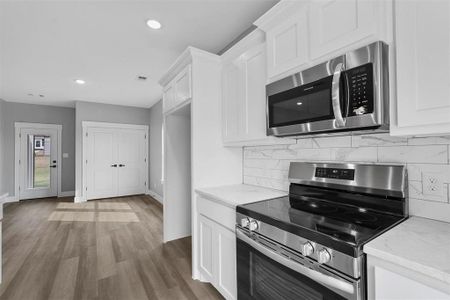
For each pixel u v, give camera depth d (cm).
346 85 113
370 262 84
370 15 105
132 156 622
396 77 99
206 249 198
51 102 570
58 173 614
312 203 156
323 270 96
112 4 197
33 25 227
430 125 89
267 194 186
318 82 127
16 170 563
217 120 227
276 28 154
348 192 144
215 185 226
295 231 109
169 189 305
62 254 264
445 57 84
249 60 187
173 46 273
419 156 118
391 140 129
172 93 269
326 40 124
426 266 68
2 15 210
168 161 304
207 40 258
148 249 279
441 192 111
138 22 224
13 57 302
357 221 115
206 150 221
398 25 96
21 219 402
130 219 402
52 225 369
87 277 216
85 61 317
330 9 122
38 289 197
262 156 221
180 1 193
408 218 117
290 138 176
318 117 128
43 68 341
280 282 118
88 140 563
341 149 154
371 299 84
